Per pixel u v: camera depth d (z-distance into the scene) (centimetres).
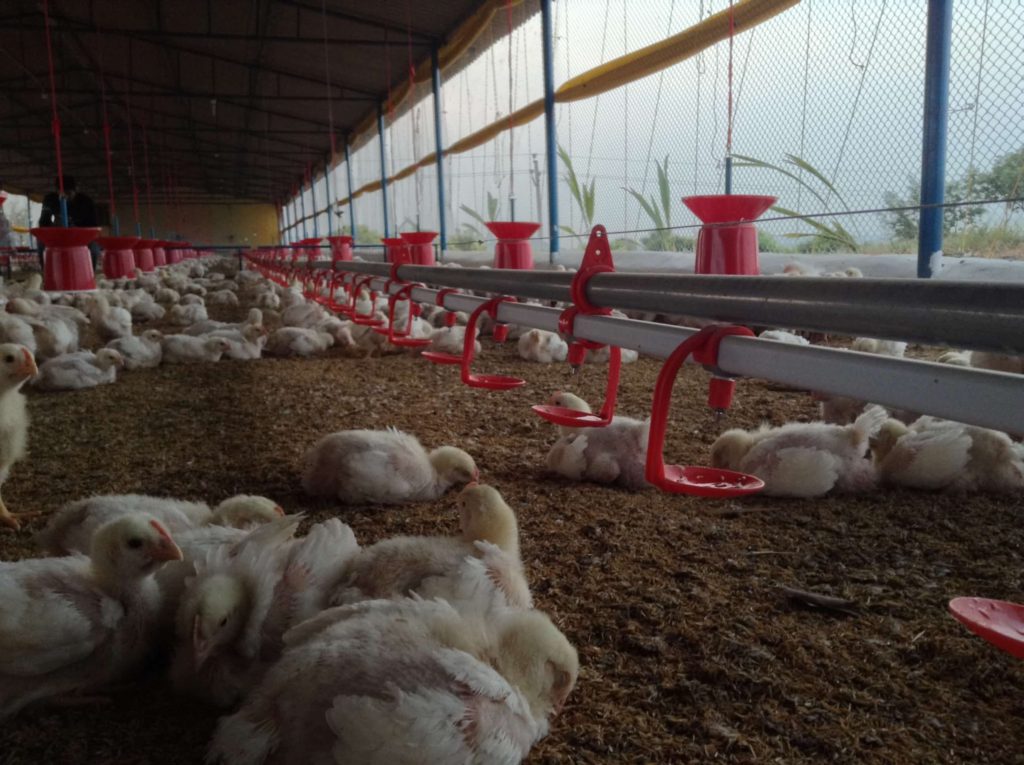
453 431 552
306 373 792
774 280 177
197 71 2458
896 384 139
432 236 964
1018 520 362
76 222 1944
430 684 173
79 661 228
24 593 215
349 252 1245
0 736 215
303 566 247
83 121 3406
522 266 800
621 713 222
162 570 259
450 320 470
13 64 2467
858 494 402
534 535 352
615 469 423
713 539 345
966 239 579
